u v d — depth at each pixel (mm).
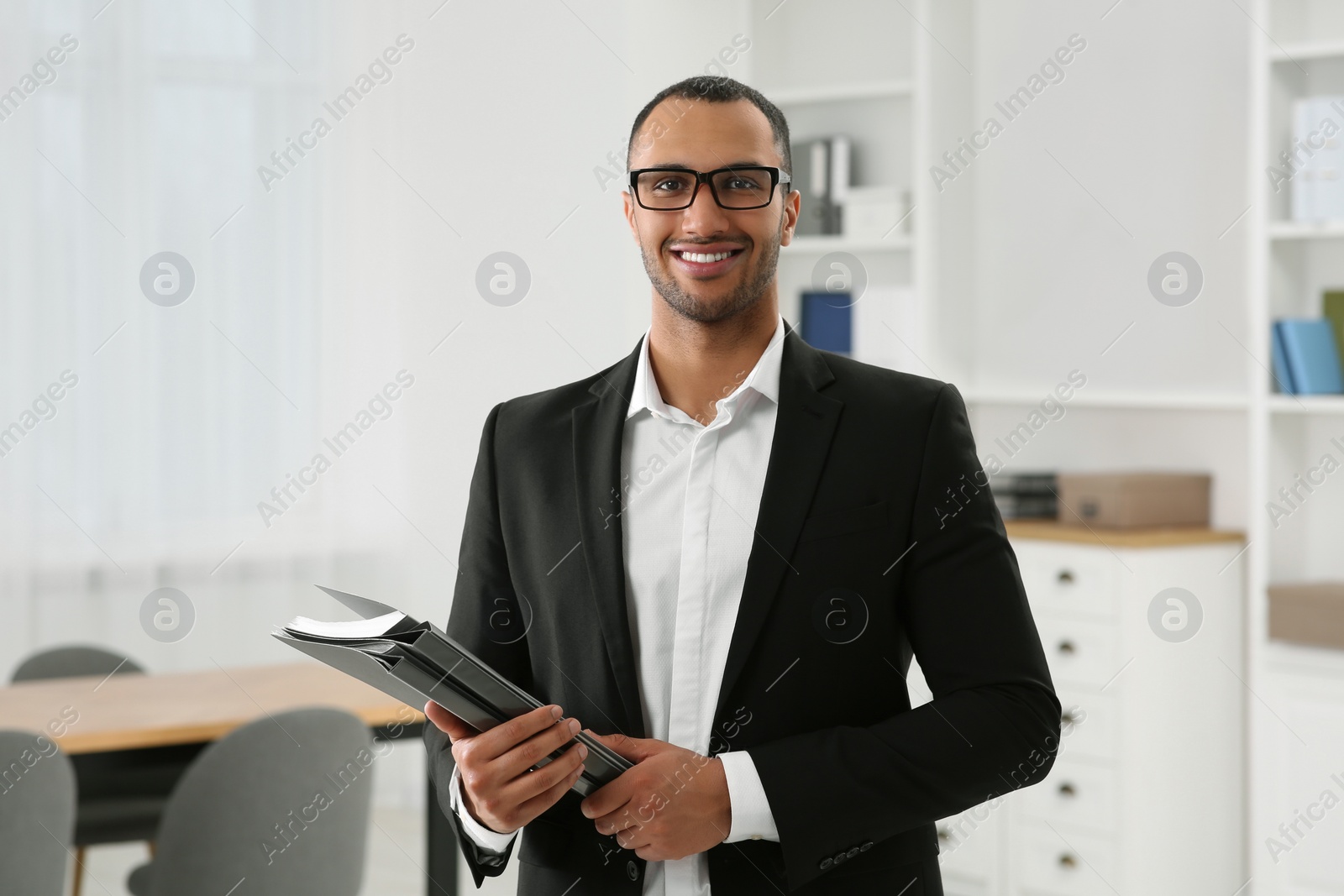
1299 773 3275
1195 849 3520
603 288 4418
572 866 1346
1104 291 3959
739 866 1292
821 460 1324
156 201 4590
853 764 1222
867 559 1299
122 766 2799
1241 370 3656
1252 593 3379
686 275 1307
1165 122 3818
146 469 4582
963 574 1299
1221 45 3697
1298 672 3277
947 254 4109
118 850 4375
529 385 4598
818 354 1425
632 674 1322
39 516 4434
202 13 4660
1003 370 4176
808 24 4488
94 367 4496
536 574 1402
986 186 4211
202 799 2561
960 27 4148
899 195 4117
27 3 4371
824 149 4289
